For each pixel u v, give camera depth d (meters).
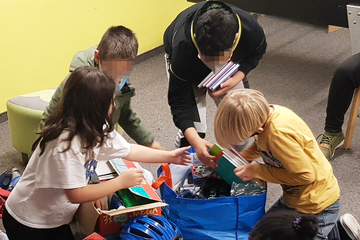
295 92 3.09
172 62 1.79
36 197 1.38
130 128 2.06
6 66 2.69
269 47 3.83
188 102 1.90
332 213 1.53
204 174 1.81
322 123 2.70
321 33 4.07
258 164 1.56
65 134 1.26
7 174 2.08
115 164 1.69
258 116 1.37
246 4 2.71
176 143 2.18
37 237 1.43
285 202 1.58
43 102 2.21
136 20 3.44
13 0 2.57
